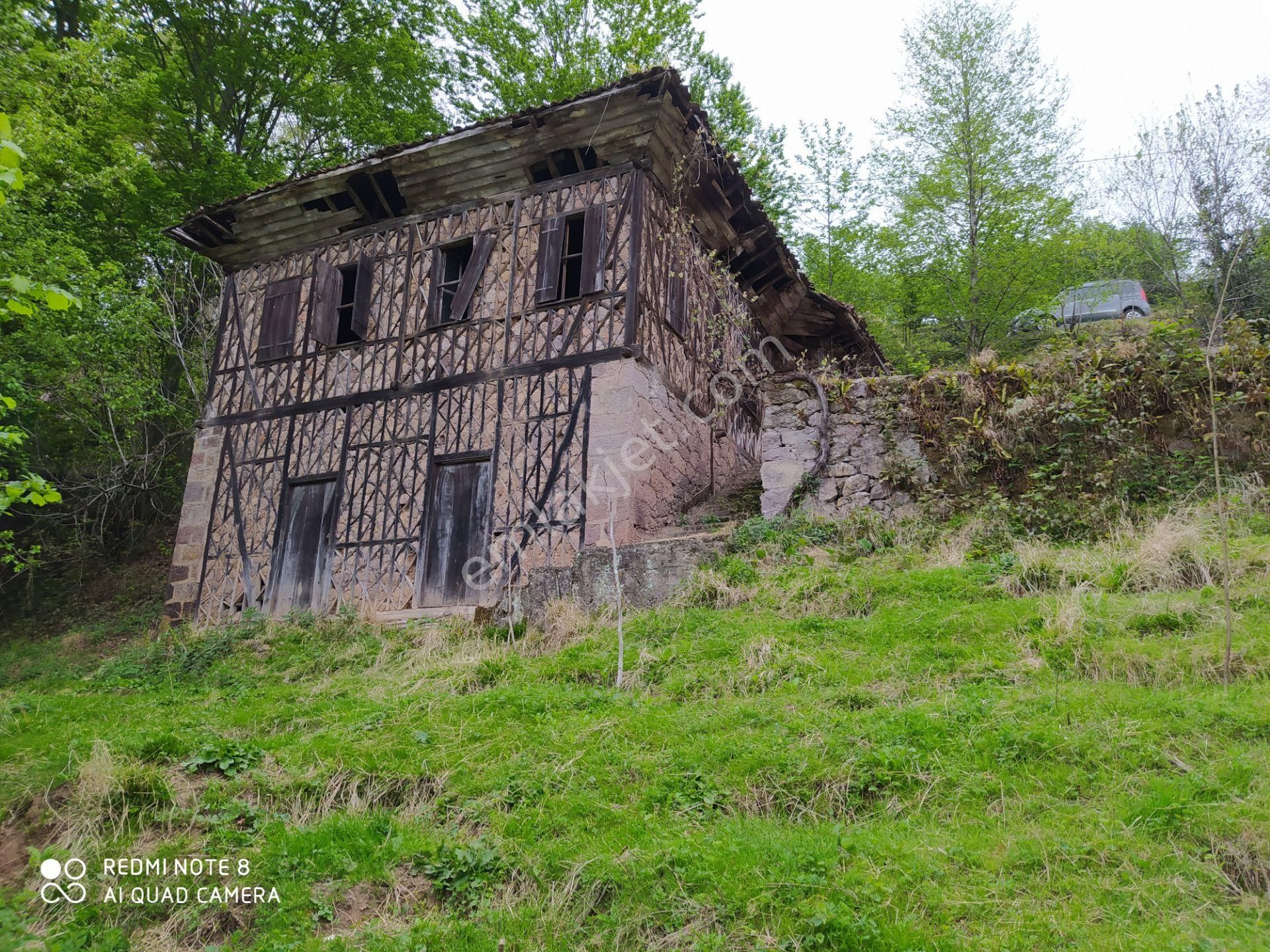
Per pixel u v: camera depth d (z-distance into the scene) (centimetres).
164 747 554
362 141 1800
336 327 1154
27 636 1359
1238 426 759
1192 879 351
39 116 1195
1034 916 342
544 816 461
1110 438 779
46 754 567
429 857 440
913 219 1672
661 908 381
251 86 1727
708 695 592
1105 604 599
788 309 1432
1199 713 454
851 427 895
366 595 1015
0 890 442
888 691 548
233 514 1138
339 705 672
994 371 862
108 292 1327
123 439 1530
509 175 1099
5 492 566
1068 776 424
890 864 379
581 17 1848
